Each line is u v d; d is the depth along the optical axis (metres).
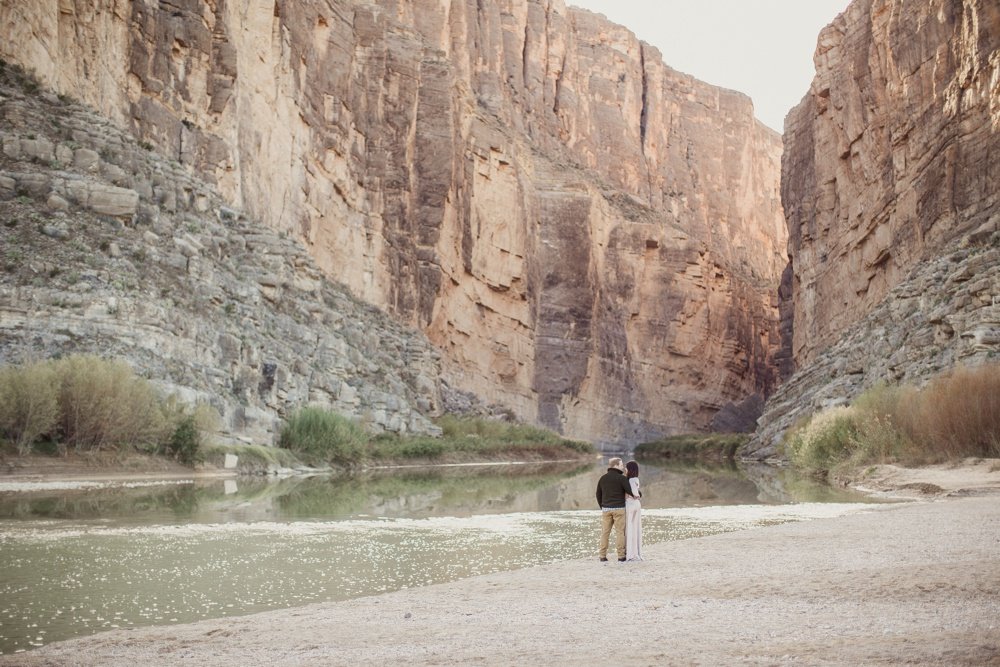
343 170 70.12
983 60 48.41
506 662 6.98
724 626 7.94
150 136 49.06
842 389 52.97
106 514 20.08
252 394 42.50
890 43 60.75
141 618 10.13
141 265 38.56
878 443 34.38
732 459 71.12
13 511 20.16
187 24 52.81
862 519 17.17
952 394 30.91
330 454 44.78
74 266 35.03
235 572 13.16
